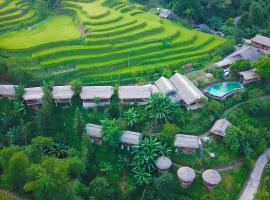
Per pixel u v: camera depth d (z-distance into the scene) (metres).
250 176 92.62
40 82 109.25
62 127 100.75
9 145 96.75
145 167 89.88
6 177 79.75
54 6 147.75
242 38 135.50
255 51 117.75
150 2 156.25
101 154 96.00
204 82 108.75
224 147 94.56
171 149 92.81
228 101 104.44
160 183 85.06
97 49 120.06
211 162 92.00
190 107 99.62
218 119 99.75
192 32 132.75
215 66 113.50
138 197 89.00
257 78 108.50
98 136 95.75
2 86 104.56
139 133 95.31
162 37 126.69
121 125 95.38
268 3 152.12
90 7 144.25
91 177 93.38
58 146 95.94
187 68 115.12
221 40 130.12
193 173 87.06
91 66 113.69
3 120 100.69
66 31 131.38
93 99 101.44
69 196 77.38
